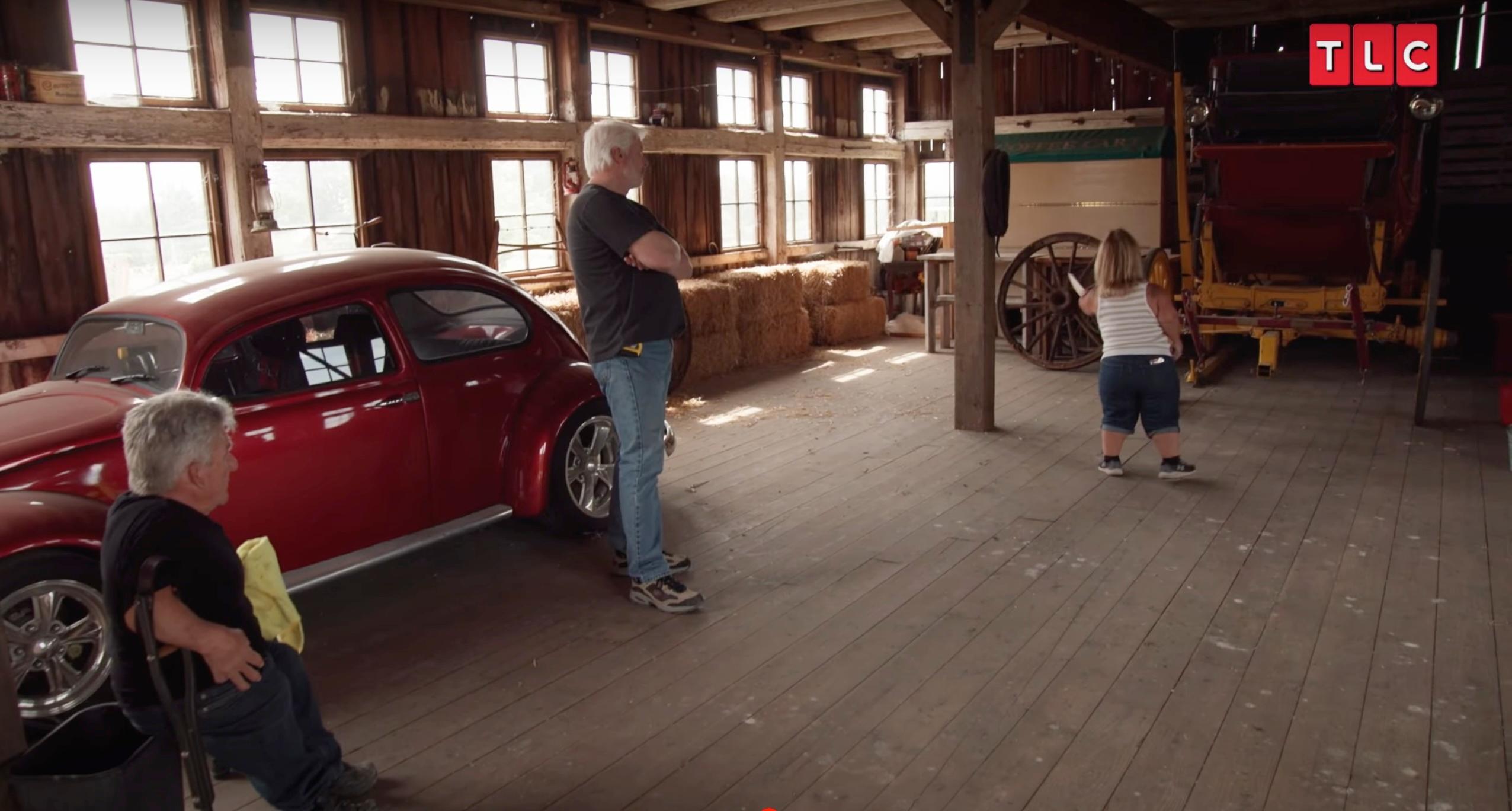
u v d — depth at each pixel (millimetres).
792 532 4762
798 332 9602
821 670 3389
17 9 5047
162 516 2160
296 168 6375
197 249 5910
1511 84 8523
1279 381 7887
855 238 12250
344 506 3799
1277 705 3061
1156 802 2598
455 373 4168
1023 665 3373
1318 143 6910
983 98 6191
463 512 4242
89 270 5449
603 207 3623
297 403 3639
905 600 3945
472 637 3736
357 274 3996
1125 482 5387
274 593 2518
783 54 10438
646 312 3729
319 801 2562
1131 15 8695
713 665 3459
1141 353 5289
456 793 2744
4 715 2096
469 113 7367
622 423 3840
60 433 3188
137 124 5387
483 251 7566
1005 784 2699
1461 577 3990
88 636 3035
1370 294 7309
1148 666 3340
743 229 10445
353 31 6551
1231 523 4699
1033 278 8992
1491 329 9305
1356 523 4637
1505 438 6020
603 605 4008
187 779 2836
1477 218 9266
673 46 9250
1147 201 9492
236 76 5801
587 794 2721
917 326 10625
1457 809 2525
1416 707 3018
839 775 2766
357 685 3379
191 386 3420
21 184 5168
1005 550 4441
